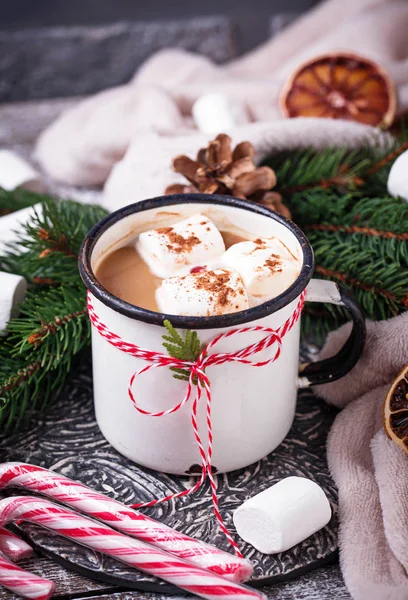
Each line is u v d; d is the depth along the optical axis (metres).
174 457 0.41
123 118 0.61
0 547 0.40
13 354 0.46
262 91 0.62
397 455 0.41
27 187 0.60
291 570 0.39
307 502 0.39
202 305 0.38
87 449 0.45
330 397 0.46
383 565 0.39
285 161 0.53
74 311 0.46
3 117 0.73
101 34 0.81
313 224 0.50
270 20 0.85
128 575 0.39
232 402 0.40
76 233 0.48
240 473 0.43
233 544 0.39
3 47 0.80
